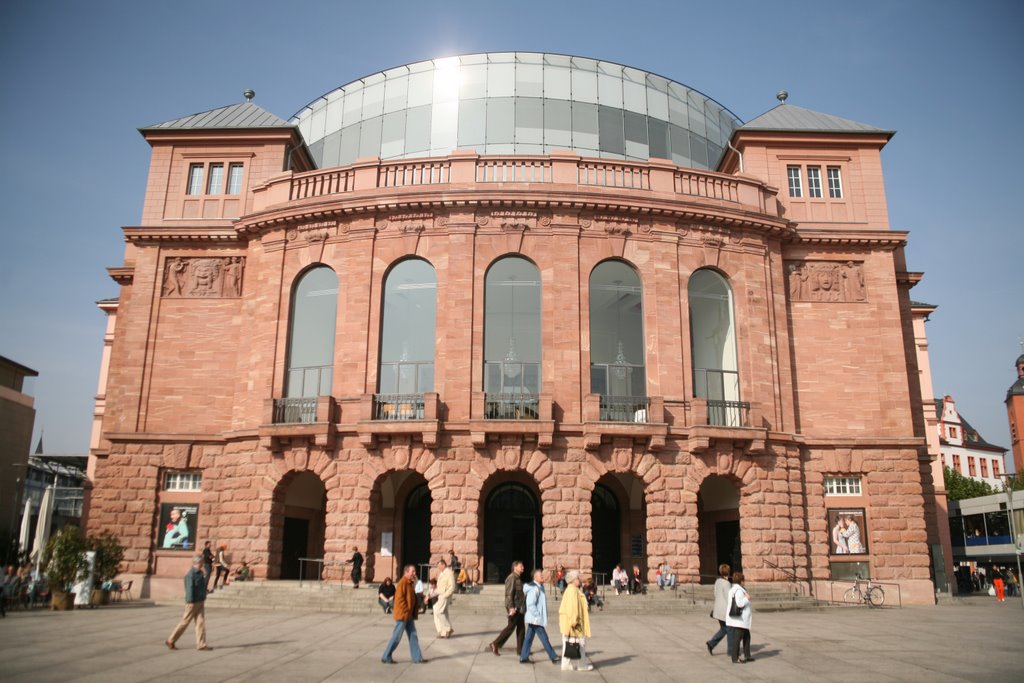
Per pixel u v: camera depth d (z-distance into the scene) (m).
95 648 16.27
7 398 52.94
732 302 31.95
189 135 34.97
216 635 18.70
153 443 31.72
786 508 29.98
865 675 13.96
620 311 30.66
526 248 30.45
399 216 30.97
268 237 32.19
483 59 43.72
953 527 62.81
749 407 30.44
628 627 21.16
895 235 33.75
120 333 36.03
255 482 29.50
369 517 28.30
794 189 35.19
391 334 30.36
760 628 21.17
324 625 20.91
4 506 52.19
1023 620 23.67
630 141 43.09
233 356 32.69
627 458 28.53
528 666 14.71
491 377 29.47
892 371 32.72
